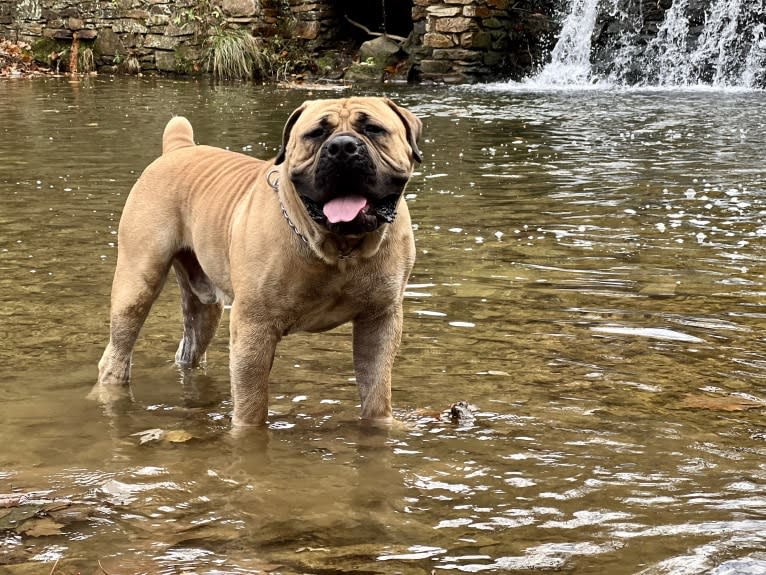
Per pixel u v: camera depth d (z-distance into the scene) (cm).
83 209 589
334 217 300
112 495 289
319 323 328
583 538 269
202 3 1452
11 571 257
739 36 1284
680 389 349
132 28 1491
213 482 296
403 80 1369
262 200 324
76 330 402
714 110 1045
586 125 950
